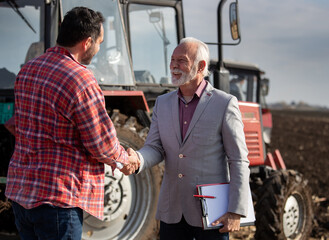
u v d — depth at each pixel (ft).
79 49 7.85
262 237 15.38
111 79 13.24
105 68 13.19
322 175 33.12
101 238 12.57
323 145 57.67
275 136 69.46
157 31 15.42
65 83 7.33
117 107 13.92
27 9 13.70
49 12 12.37
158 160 9.04
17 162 7.73
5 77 13.78
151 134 9.21
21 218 7.76
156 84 15.20
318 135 73.97
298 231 16.55
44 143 7.40
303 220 16.69
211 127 8.39
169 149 8.77
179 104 8.87
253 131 16.96
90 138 7.39
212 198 8.17
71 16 7.70
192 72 8.34
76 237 7.59
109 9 13.37
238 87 23.84
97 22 7.86
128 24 14.85
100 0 13.17
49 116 7.38
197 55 8.35
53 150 7.38
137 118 13.84
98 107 7.49
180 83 8.34
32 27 13.65
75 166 7.49
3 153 13.60
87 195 7.62
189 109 8.68
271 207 15.15
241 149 8.30
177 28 15.84
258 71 24.54
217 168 8.53
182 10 15.93
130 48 14.90
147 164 8.79
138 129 13.41
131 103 13.74
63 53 7.74
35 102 7.47
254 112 17.19
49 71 7.48
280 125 97.71
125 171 8.48
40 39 13.58
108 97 13.64
